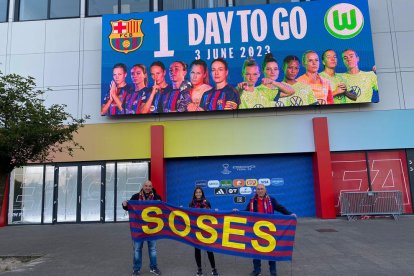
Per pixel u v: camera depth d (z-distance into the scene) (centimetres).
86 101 1567
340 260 777
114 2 1645
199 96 1495
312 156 1518
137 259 701
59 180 1541
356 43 1481
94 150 1535
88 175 1538
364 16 1492
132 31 1545
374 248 879
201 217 693
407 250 848
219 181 1530
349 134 1479
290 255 646
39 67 1600
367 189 1459
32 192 1539
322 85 1469
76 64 1594
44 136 908
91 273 733
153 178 1476
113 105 1511
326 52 1484
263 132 1498
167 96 1505
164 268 752
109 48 1541
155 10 1627
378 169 1466
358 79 1462
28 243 1091
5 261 853
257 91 1482
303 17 1508
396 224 1231
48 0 1647
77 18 1625
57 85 1584
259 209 684
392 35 1524
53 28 1625
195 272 719
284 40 1502
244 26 1518
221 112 1520
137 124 1540
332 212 1402
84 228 1371
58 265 808
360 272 682
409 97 1488
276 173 1522
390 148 1466
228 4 1622
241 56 1503
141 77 1519
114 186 1524
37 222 1520
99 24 1612
